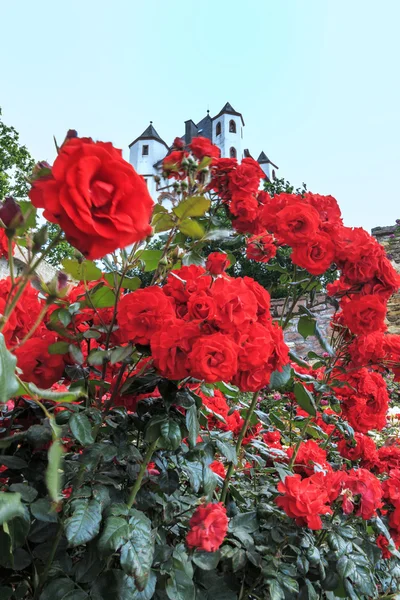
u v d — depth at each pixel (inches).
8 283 41.2
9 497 20.6
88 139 23.9
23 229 23.6
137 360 45.1
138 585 33.1
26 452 43.8
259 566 48.8
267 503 60.4
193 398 42.5
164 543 46.1
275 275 283.7
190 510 51.1
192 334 36.7
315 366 79.3
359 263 61.6
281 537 51.1
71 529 33.8
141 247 43.6
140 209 21.8
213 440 49.3
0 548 33.1
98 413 41.6
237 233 75.3
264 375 43.8
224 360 35.4
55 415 40.8
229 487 59.6
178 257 43.4
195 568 48.8
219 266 41.5
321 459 69.4
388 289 63.5
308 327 67.6
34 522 40.9
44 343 43.1
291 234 58.4
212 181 71.2
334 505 62.1
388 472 79.1
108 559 38.9
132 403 48.9
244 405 81.0
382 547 66.2
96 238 21.0
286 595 51.8
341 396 80.1
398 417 169.3
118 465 48.3
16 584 42.9
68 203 20.1
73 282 44.0
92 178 21.5
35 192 22.2
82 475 39.4
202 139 64.5
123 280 44.6
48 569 38.7
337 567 52.1
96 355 39.3
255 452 71.3
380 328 65.6
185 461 49.6
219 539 42.8
